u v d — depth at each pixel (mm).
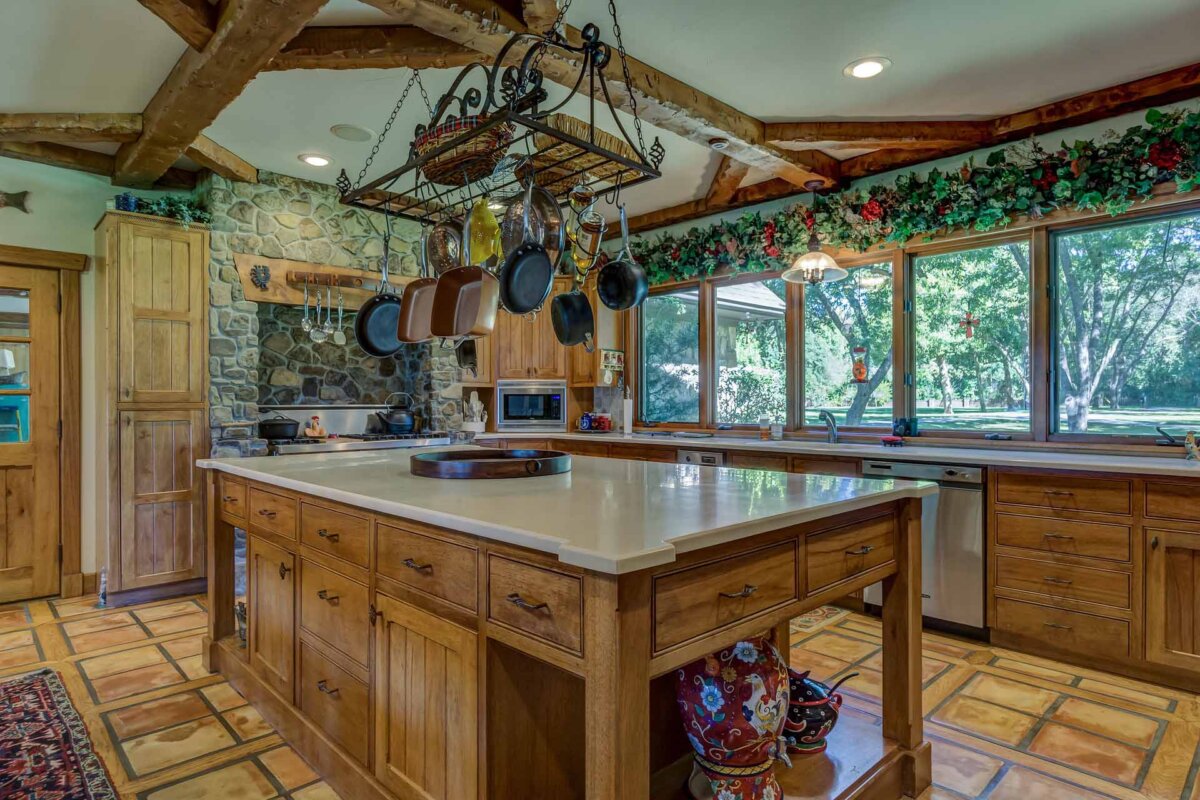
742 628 1414
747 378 4801
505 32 2307
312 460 2723
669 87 2893
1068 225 3281
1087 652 2777
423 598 1592
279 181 4340
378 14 2449
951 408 3754
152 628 3314
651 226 5199
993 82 2951
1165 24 2467
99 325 3900
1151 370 3086
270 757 2096
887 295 3998
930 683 2648
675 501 1654
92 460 4000
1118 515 2689
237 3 2152
